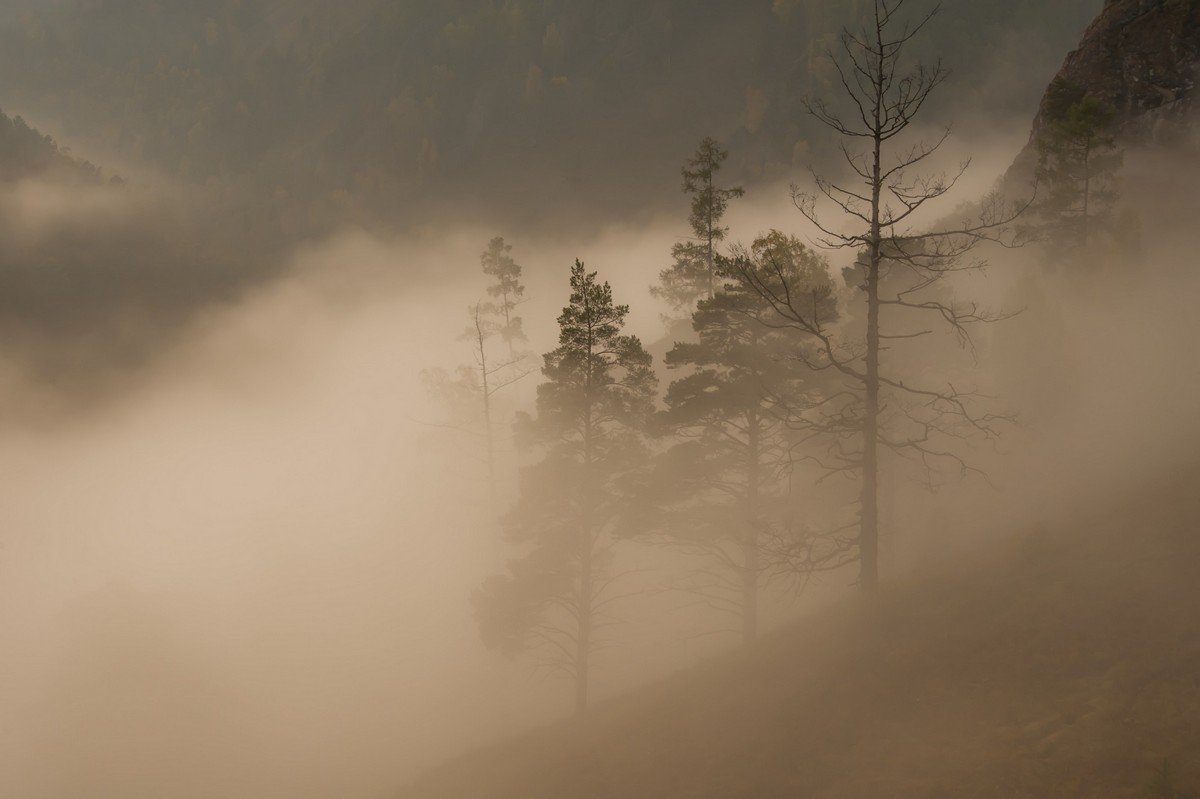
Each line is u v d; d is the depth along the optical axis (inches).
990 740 424.5
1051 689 454.9
